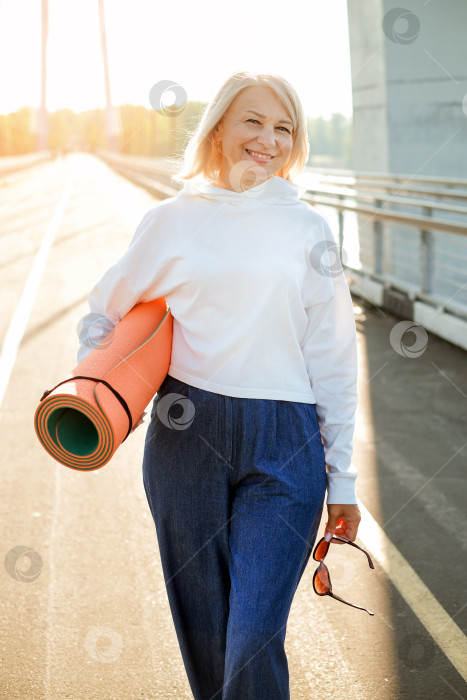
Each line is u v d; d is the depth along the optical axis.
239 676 1.51
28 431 4.24
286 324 1.63
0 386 5.04
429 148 9.10
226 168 1.74
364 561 2.88
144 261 1.68
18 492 3.46
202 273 1.61
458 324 6.06
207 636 1.69
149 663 2.26
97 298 1.74
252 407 1.61
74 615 2.49
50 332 6.46
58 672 2.21
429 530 3.12
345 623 2.47
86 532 3.08
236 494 1.63
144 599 2.59
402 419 4.48
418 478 3.65
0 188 23.72
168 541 1.66
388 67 8.88
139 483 3.58
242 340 1.61
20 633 2.40
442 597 2.62
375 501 3.40
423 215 6.80
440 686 2.15
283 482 1.59
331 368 1.74
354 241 9.14
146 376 1.60
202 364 1.64
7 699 2.09
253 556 1.56
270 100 1.68
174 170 1.92
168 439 1.63
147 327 1.67
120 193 21.28
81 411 1.50
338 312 1.74
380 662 2.26
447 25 8.88
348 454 1.73
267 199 1.66
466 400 4.78
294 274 1.63
